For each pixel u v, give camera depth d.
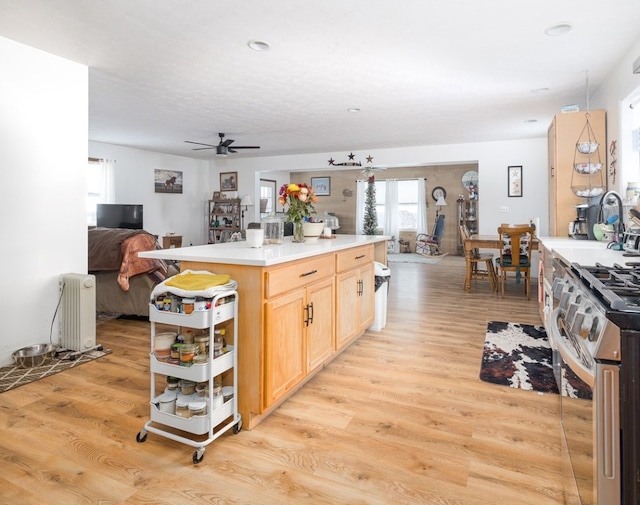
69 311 3.25
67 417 2.20
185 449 1.90
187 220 9.30
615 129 3.59
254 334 2.04
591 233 3.44
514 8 2.59
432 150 7.62
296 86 4.15
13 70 3.00
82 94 3.49
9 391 2.53
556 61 3.46
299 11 2.62
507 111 5.11
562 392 1.76
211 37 2.99
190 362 1.86
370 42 3.09
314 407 2.32
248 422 2.07
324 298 2.68
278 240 2.98
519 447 1.91
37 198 3.16
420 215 11.49
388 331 3.84
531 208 7.03
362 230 12.10
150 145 7.66
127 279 3.86
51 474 1.71
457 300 5.28
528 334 3.70
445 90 4.27
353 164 7.84
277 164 8.99
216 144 7.57
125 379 2.72
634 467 1.00
